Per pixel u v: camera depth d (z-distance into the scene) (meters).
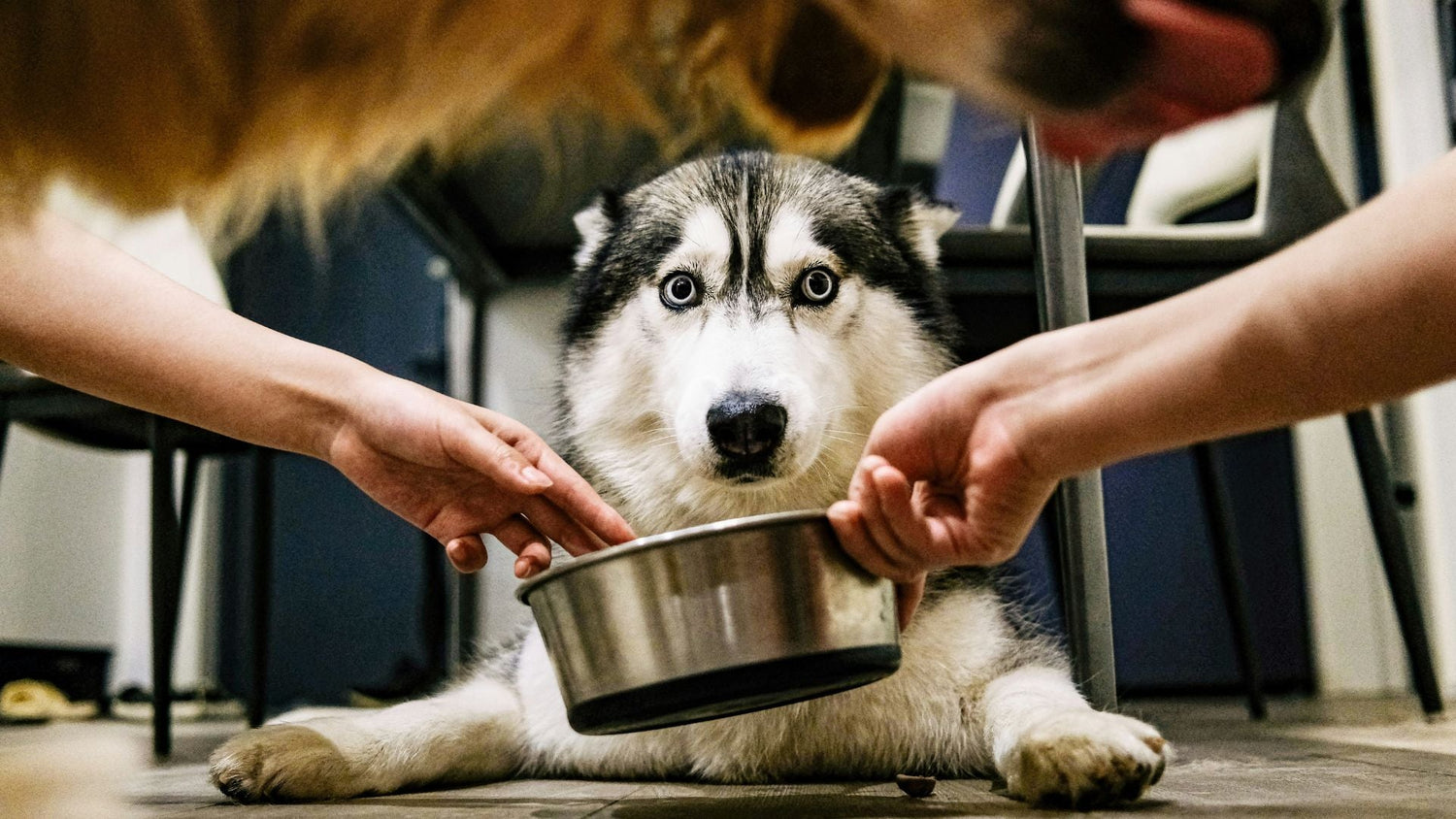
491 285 3.55
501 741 1.48
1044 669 1.40
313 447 1.24
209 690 3.83
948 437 0.88
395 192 2.52
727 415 1.38
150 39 0.57
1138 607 3.86
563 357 1.85
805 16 0.66
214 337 1.23
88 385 1.24
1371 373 0.70
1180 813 0.95
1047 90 0.58
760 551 0.93
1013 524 0.88
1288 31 0.55
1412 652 2.29
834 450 1.61
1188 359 0.75
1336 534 3.78
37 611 3.84
